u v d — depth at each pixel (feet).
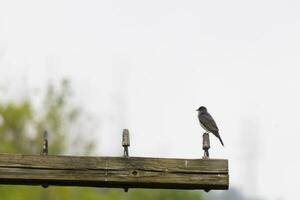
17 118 162.91
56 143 161.48
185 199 159.43
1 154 40.88
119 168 41.27
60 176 41.01
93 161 41.24
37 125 163.53
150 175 41.32
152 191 158.20
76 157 41.19
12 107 162.61
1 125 163.53
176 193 159.63
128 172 41.24
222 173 41.47
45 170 41.01
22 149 164.04
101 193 152.97
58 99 164.35
